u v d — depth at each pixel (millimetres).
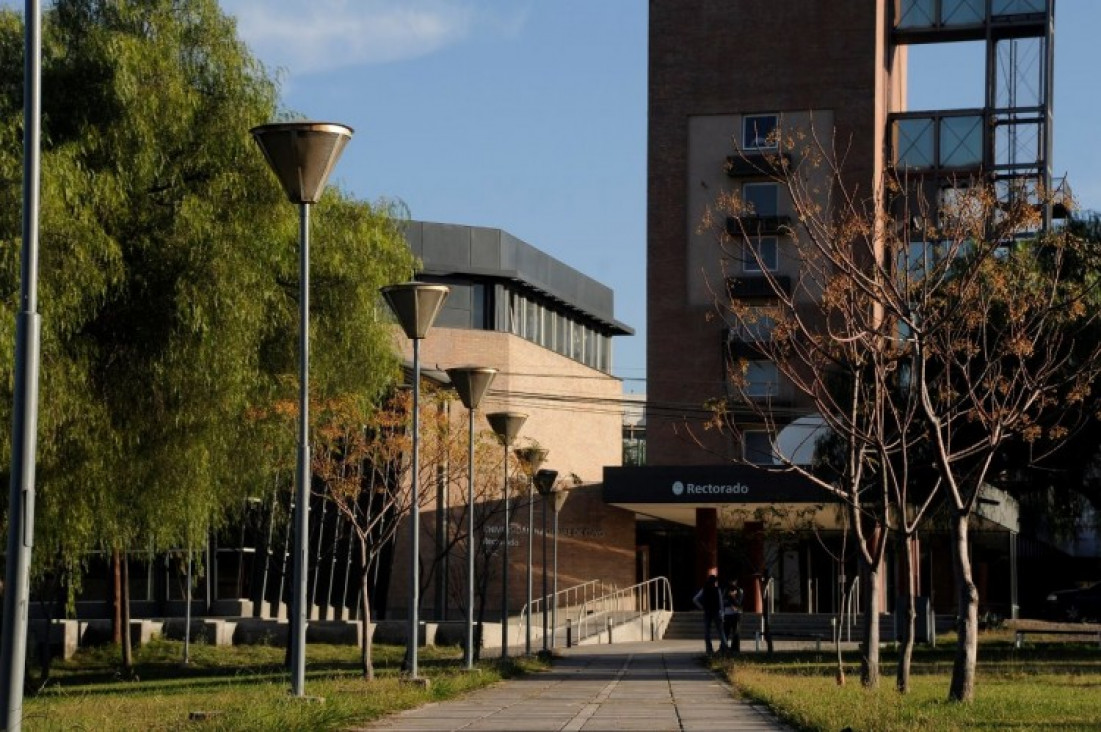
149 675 36000
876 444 22391
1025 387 21172
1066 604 64000
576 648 43531
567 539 60938
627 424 93250
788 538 47125
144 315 23828
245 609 51062
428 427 30391
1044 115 64062
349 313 29250
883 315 22719
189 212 23891
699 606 36000
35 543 22766
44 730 14359
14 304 20953
